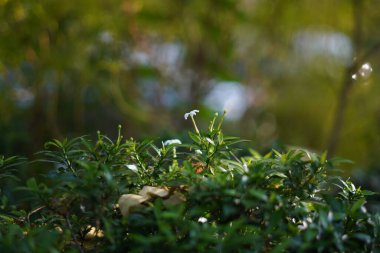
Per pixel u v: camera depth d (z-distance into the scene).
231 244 1.46
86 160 1.82
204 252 1.46
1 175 1.95
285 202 1.57
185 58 7.33
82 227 1.81
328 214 1.54
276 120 9.68
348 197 1.81
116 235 1.60
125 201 1.65
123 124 7.18
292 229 1.54
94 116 7.23
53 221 1.81
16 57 5.23
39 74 5.57
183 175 1.68
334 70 8.08
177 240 1.59
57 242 1.66
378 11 6.56
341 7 7.04
